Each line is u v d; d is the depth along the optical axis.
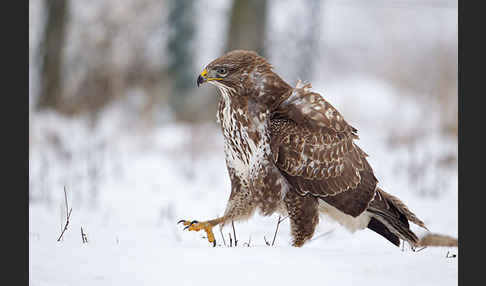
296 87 7.87
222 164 16.97
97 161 16.44
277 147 7.60
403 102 28.30
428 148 19.22
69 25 23.52
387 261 6.11
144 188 13.77
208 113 22.17
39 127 19.56
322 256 6.27
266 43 22.12
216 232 8.86
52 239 7.62
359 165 7.82
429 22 38.91
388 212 7.97
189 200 12.56
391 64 35.50
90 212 10.92
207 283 5.46
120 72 23.58
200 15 24.67
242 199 7.87
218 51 24.33
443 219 11.27
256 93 7.77
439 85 24.94
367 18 40.78
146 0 24.58
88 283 5.50
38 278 5.61
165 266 5.92
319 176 7.64
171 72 23.95
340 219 8.13
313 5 24.77
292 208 7.77
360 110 26.39
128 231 9.07
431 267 5.93
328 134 7.67
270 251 6.43
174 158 17.36
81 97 22.98
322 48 38.69
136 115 21.67
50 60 23.02
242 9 21.61
